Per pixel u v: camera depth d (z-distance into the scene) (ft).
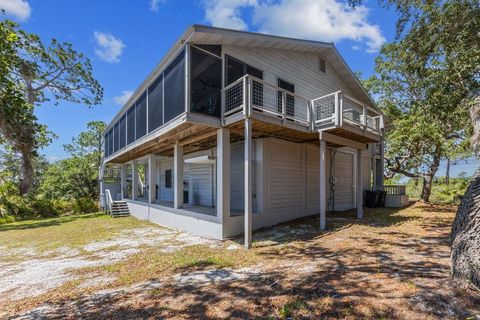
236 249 19.70
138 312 10.19
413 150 47.91
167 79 25.07
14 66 49.37
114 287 13.21
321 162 25.08
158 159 52.95
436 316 8.46
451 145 41.81
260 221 27.02
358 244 18.86
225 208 23.68
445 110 23.34
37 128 53.47
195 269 15.29
